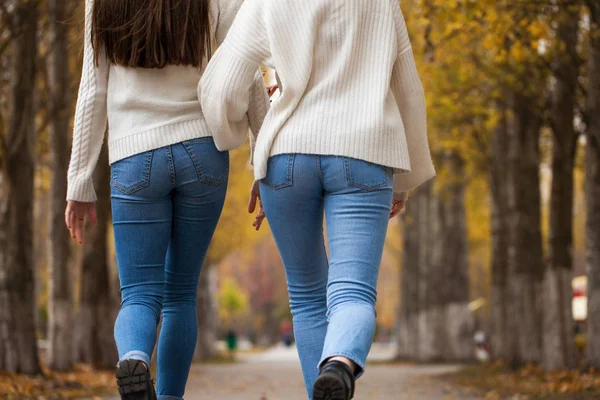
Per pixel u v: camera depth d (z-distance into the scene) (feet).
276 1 19.74
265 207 20.03
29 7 72.43
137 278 20.97
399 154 19.44
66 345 95.91
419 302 180.34
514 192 104.94
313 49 19.53
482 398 69.21
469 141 126.11
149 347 19.95
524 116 102.99
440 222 165.89
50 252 97.45
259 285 523.29
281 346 430.61
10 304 76.38
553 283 88.33
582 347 108.06
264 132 19.71
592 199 78.79
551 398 65.77
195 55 20.99
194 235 21.65
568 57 80.43
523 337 103.71
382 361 189.57
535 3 67.72
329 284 18.99
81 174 21.40
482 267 301.43
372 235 19.03
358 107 19.29
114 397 65.41
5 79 84.23
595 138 78.18
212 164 21.15
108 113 21.35
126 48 20.72
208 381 97.45
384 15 19.88
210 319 216.74
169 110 20.94
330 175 19.11
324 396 16.84
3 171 77.82
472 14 65.36
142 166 20.80
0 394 59.31
